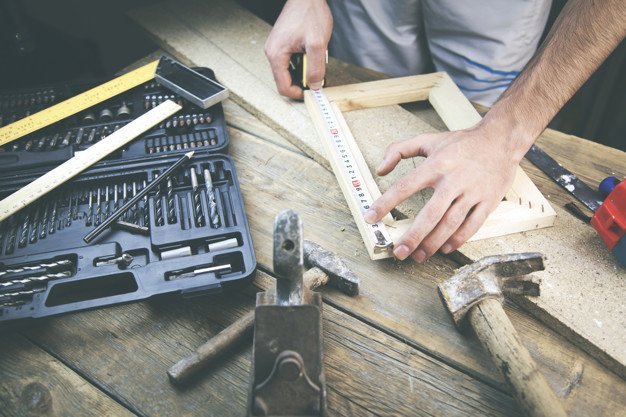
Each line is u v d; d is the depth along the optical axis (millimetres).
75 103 1642
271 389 898
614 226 1272
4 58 1998
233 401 1116
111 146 1516
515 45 1927
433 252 1297
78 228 1353
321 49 1643
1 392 1127
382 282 1319
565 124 2471
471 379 1160
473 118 1636
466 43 1992
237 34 1999
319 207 1485
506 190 1337
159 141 1566
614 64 2164
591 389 1150
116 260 1281
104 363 1173
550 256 1331
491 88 2062
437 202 1256
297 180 1557
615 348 1166
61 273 1257
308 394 905
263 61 1895
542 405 988
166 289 1224
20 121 1583
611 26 1245
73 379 1147
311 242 1310
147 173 1462
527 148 1361
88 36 2875
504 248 1352
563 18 1369
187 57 1906
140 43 2910
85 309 1187
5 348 1194
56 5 2727
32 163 1490
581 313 1221
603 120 2350
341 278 1241
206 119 1633
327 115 1641
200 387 1135
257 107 1728
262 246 1396
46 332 1222
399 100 1760
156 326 1233
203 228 1349
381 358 1187
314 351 923
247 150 1643
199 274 1261
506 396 1138
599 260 1323
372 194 1438
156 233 1332
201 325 1236
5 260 1274
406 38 2148
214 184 1471
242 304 1276
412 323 1246
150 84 1750
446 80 1776
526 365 1028
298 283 969
